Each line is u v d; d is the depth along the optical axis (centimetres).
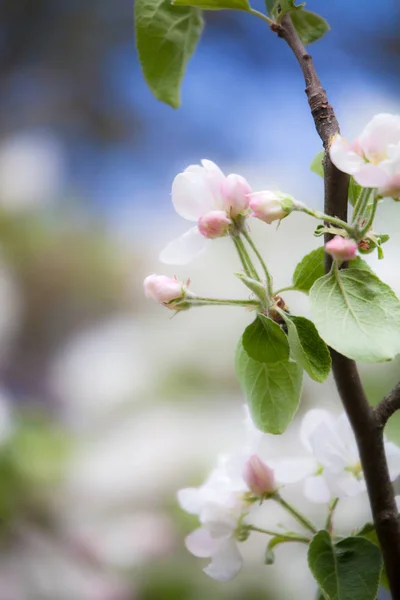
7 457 99
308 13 76
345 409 72
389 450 74
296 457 75
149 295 73
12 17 199
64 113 196
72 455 101
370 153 69
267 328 72
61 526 99
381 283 70
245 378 75
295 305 98
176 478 99
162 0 80
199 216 72
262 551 93
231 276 107
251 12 74
